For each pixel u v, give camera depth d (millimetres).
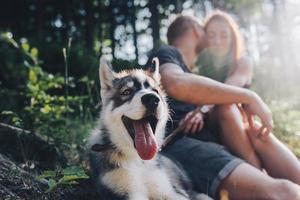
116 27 5355
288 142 1822
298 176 1200
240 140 1224
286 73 3988
